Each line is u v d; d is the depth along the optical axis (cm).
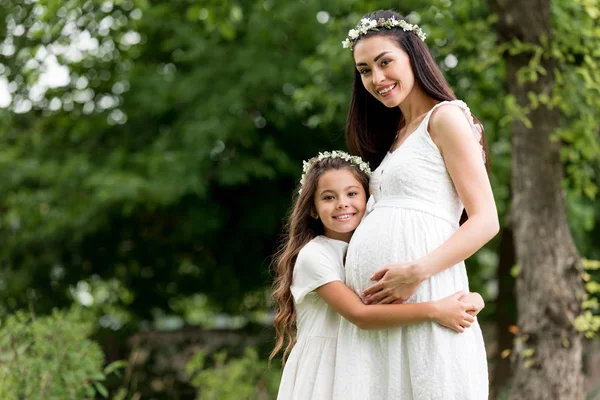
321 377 300
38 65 634
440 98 301
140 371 894
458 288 288
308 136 920
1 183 896
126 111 955
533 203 515
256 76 852
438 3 629
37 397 452
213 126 841
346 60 699
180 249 1021
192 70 914
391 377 282
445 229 288
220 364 677
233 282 1045
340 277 305
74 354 473
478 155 284
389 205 294
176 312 1117
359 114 335
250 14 874
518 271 520
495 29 537
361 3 697
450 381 275
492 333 976
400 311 277
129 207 868
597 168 709
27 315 509
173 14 910
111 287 1065
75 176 893
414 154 292
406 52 299
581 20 566
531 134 521
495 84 723
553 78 529
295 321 335
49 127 965
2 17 836
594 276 894
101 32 853
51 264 997
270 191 956
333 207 310
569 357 497
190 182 841
